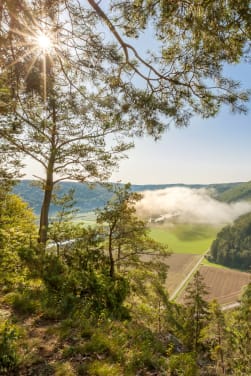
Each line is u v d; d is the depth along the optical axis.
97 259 12.99
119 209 13.33
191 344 17.16
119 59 4.92
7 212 17.14
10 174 13.92
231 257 112.25
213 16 3.38
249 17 3.19
